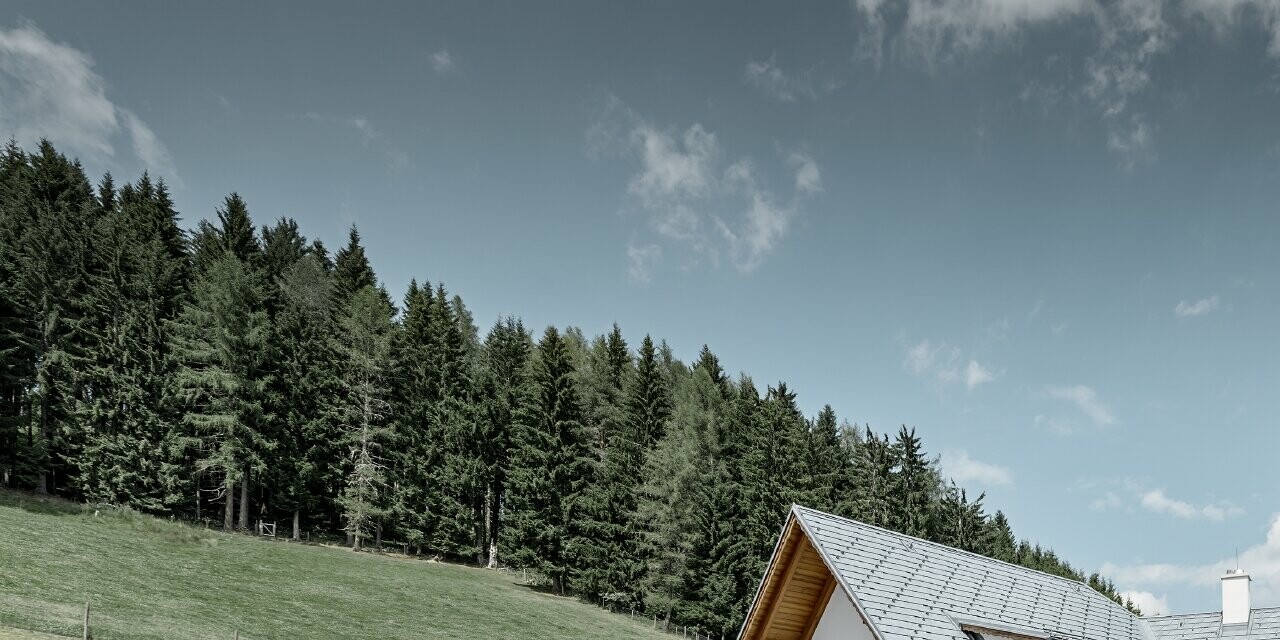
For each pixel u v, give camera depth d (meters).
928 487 74.88
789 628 16.97
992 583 19.62
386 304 88.94
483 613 49.88
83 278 65.56
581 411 75.00
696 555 64.44
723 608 62.22
